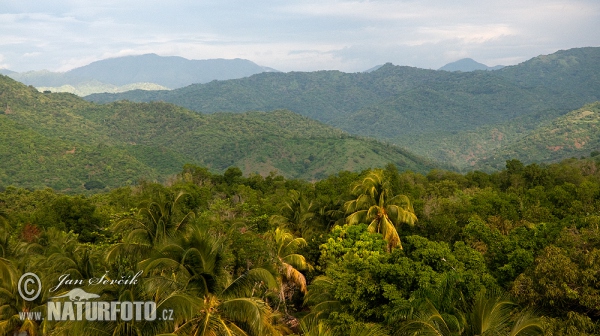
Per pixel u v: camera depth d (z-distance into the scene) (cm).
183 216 1988
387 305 1541
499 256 2155
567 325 1296
